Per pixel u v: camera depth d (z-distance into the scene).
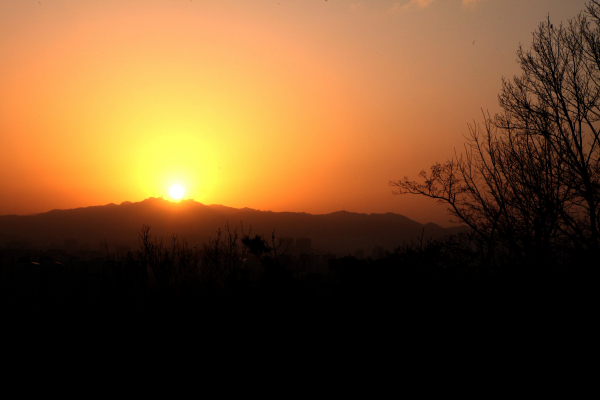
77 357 13.70
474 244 15.65
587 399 9.02
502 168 13.95
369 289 15.85
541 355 11.12
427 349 12.71
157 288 15.45
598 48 12.55
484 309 14.10
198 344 14.16
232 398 10.77
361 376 11.45
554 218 12.35
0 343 14.89
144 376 12.39
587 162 12.11
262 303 14.13
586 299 11.64
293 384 11.29
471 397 9.77
